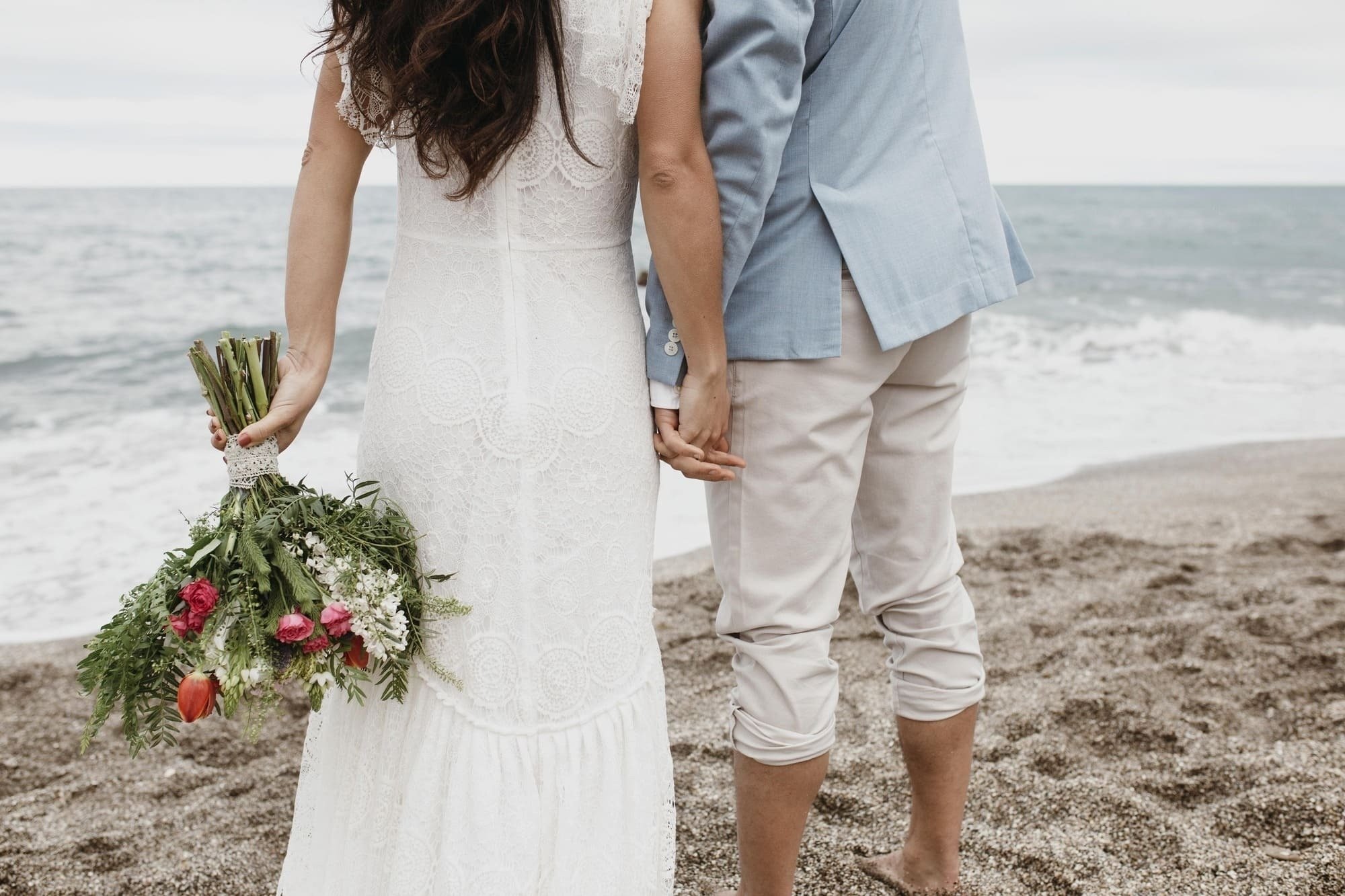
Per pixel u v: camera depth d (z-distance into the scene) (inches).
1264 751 102.0
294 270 61.1
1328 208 2032.5
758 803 69.1
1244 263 1084.5
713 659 141.3
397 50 53.5
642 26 54.0
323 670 54.6
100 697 54.3
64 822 103.3
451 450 57.4
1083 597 158.6
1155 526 208.2
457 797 57.2
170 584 55.0
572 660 58.6
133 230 1080.8
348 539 56.0
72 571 200.4
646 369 62.3
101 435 317.7
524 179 56.5
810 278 62.2
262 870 93.1
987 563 181.3
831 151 62.5
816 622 67.0
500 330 57.2
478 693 57.6
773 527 65.5
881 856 85.4
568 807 58.3
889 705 121.4
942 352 68.6
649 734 61.6
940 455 71.4
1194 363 494.9
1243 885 81.2
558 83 54.6
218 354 57.7
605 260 59.9
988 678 127.2
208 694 53.0
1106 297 783.7
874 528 74.0
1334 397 409.4
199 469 276.1
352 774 61.4
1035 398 406.3
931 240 63.2
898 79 63.7
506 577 57.1
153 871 93.4
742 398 64.3
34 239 978.7
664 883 62.7
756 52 56.1
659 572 192.4
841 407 63.8
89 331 540.4
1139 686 120.6
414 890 57.2
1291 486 254.5
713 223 57.8
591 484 58.6
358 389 398.6
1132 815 92.4
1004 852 87.6
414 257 59.4
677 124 55.4
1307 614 142.0
